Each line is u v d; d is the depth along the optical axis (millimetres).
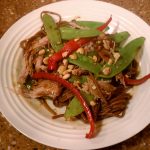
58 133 293
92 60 336
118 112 307
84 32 345
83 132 295
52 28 358
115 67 333
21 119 303
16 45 365
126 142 306
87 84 328
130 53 343
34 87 341
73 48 337
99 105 321
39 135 290
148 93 311
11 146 314
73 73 331
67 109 312
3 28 412
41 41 363
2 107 312
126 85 334
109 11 383
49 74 338
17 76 347
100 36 349
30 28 378
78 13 389
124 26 370
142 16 408
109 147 304
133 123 292
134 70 345
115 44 354
